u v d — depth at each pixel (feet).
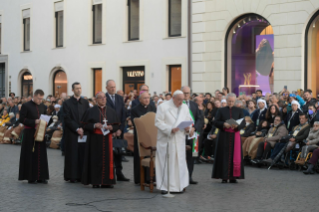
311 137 37.32
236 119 32.55
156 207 23.81
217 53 61.00
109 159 29.43
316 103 41.47
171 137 27.43
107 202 25.02
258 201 25.38
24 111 31.42
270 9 55.47
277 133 39.86
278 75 55.11
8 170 37.40
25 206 23.98
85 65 80.64
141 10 70.85
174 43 66.85
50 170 37.55
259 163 39.68
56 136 56.24
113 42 75.61
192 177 34.40
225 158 31.81
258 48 57.57
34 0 91.61
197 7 62.85
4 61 100.37
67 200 25.53
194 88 63.62
